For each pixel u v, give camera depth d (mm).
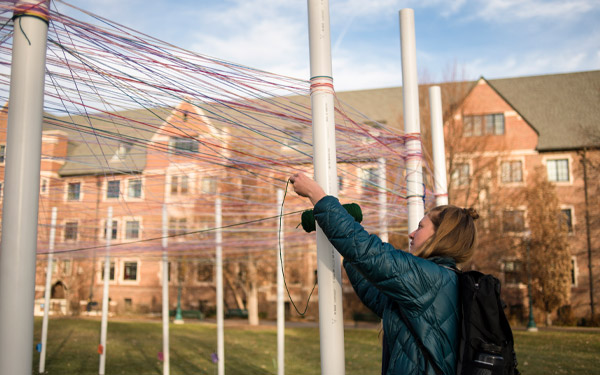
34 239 1884
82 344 14930
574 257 28734
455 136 24125
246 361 12328
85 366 11125
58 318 24984
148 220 10656
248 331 20406
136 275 32156
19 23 1946
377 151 4199
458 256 1951
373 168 4852
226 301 31516
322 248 2227
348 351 14164
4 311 1799
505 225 25594
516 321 26812
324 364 2189
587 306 27922
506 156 26344
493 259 24531
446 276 1776
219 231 9062
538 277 26031
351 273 2219
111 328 19875
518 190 28234
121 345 14961
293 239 9820
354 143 4047
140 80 2588
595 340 16828
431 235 2039
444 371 1674
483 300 1689
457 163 24250
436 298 1727
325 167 2252
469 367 1661
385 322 1841
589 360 12156
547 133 30391
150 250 10219
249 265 25453
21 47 1928
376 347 15156
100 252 10227
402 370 1707
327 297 2201
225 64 2736
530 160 30078
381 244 1759
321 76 2314
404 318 1784
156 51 2547
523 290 27266
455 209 2039
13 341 1790
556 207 26359
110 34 2408
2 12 1970
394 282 1704
